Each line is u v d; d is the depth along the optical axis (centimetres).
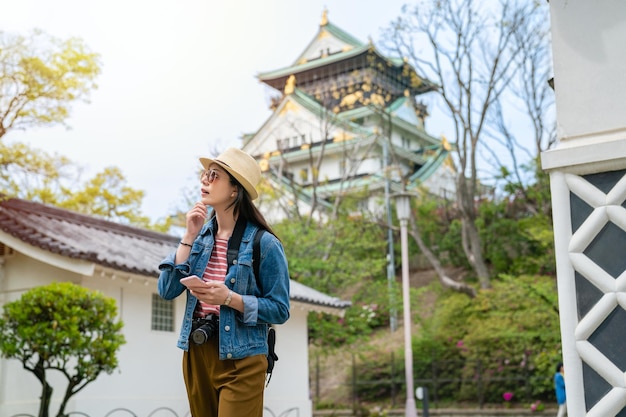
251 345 319
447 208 3528
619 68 298
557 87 307
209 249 336
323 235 2272
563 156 296
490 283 2925
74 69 1314
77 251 1098
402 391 2478
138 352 1249
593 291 285
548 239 2470
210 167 339
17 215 1273
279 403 1538
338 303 1694
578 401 279
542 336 2247
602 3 305
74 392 950
